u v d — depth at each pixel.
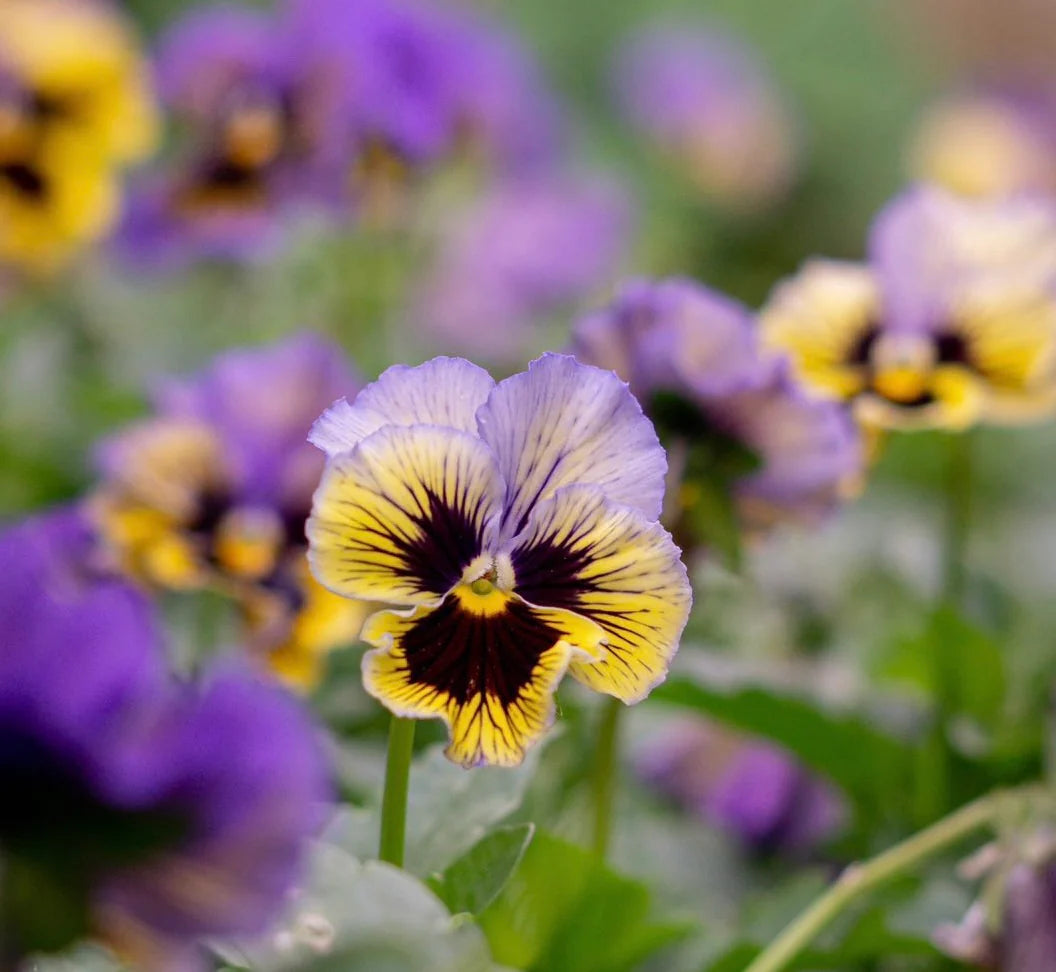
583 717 0.72
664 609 0.53
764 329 0.72
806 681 0.73
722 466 0.65
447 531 0.53
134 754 0.49
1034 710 0.76
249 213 0.89
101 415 0.95
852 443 0.65
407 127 0.88
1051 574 1.04
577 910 0.61
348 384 0.71
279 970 0.51
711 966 0.64
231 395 0.71
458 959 0.51
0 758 0.49
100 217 0.88
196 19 0.91
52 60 0.87
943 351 0.72
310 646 0.67
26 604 0.49
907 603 0.84
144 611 0.50
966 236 0.72
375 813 0.58
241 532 0.70
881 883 0.67
